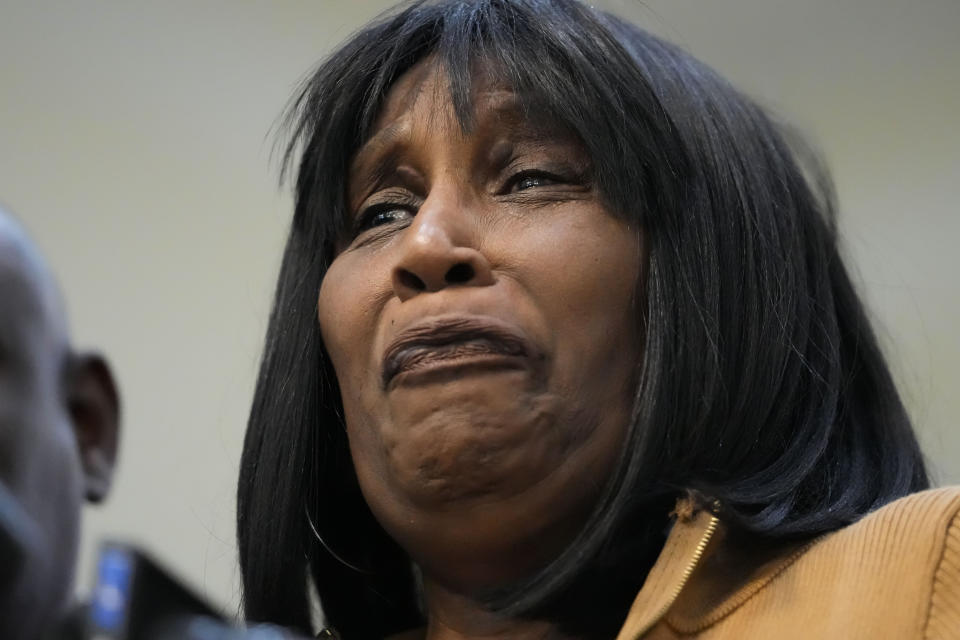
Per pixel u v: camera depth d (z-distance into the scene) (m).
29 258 0.94
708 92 1.67
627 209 1.49
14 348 0.89
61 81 2.89
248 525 1.67
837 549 1.33
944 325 3.00
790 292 1.56
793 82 3.20
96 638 0.72
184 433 2.82
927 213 3.08
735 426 1.47
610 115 1.51
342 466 1.70
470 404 1.39
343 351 1.54
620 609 1.42
